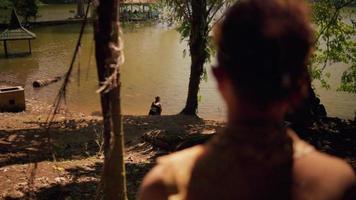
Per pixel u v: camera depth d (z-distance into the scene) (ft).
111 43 16.47
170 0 68.95
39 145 47.06
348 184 4.19
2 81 111.45
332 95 96.37
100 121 63.16
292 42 4.12
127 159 40.78
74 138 51.60
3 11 198.90
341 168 4.26
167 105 94.02
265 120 4.27
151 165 36.96
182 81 111.65
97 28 16.67
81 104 90.27
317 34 67.82
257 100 4.20
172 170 4.41
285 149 4.29
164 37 168.76
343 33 70.54
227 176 4.26
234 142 4.32
